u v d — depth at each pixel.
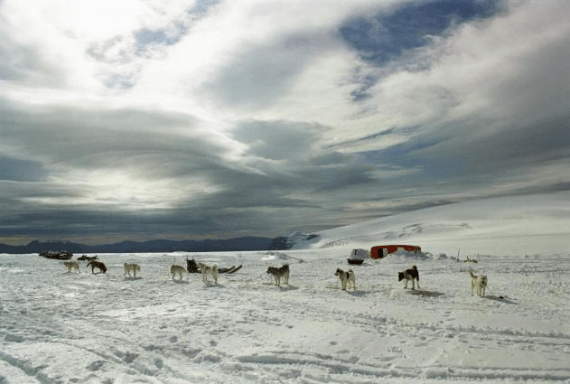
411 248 41.62
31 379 5.71
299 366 6.62
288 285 18.27
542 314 10.77
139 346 7.55
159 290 16.28
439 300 13.53
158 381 5.72
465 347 7.34
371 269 27.88
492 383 5.86
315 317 10.16
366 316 10.29
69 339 8.00
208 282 19.41
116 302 12.88
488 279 20.55
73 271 26.27
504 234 85.31
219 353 7.25
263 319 9.96
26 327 9.05
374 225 151.00
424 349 7.29
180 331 8.80
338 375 6.14
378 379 6.00
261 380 5.95
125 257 45.69
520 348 7.44
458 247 69.62
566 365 6.44
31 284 18.19
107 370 6.12
